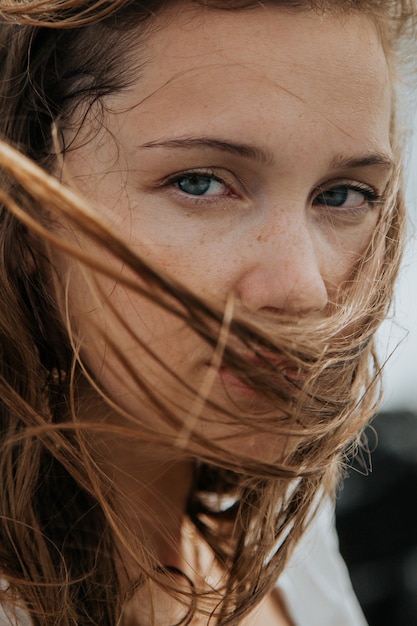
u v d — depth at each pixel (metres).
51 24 0.51
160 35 0.49
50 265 0.52
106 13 0.50
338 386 0.52
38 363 0.53
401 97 0.59
